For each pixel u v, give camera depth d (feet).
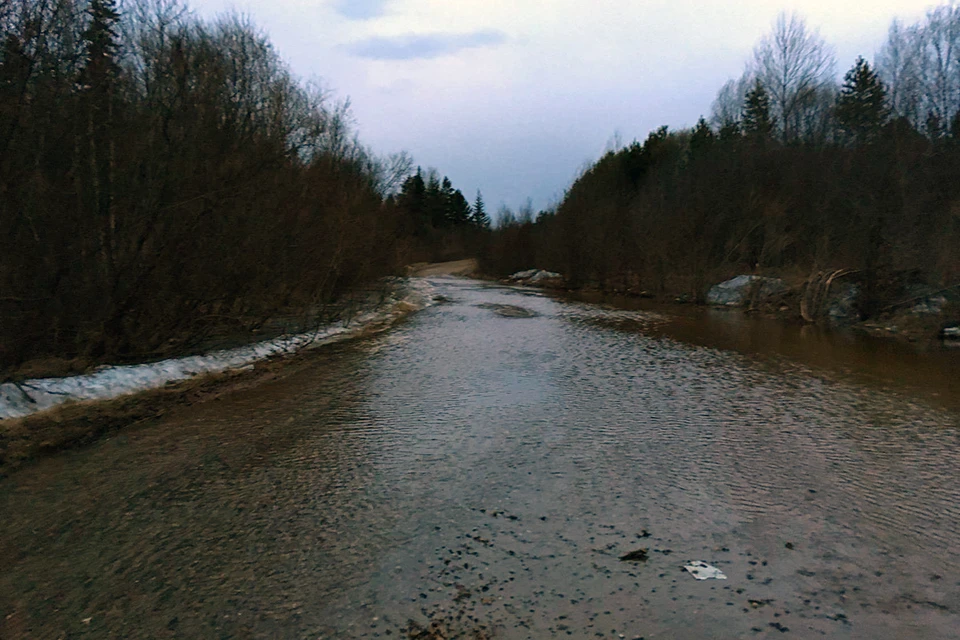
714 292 103.91
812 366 47.09
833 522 19.65
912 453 26.50
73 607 14.96
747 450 26.76
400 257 102.27
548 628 14.01
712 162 117.80
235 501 21.25
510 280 186.70
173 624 14.23
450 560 17.11
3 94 29.86
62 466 24.86
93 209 35.63
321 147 72.64
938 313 62.23
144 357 41.39
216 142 42.37
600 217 138.51
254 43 61.05
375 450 26.73
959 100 93.76
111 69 37.45
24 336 30.99
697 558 17.26
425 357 50.75
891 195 72.43
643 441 27.96
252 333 54.75
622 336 64.13
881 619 14.34
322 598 15.26
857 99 132.77
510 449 26.84
